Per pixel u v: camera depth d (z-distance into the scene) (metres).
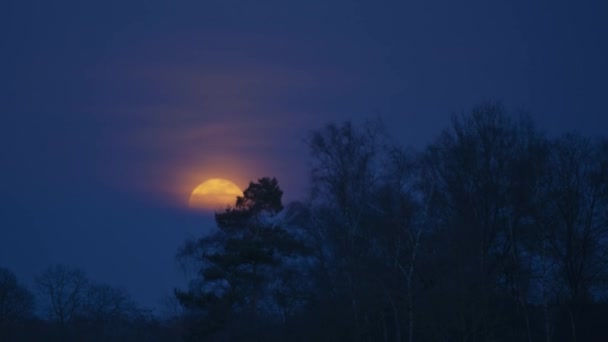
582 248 78.56
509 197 77.88
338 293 77.75
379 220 75.25
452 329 72.31
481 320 71.69
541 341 75.31
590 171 80.62
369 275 74.44
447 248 73.25
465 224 74.31
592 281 78.50
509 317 75.69
